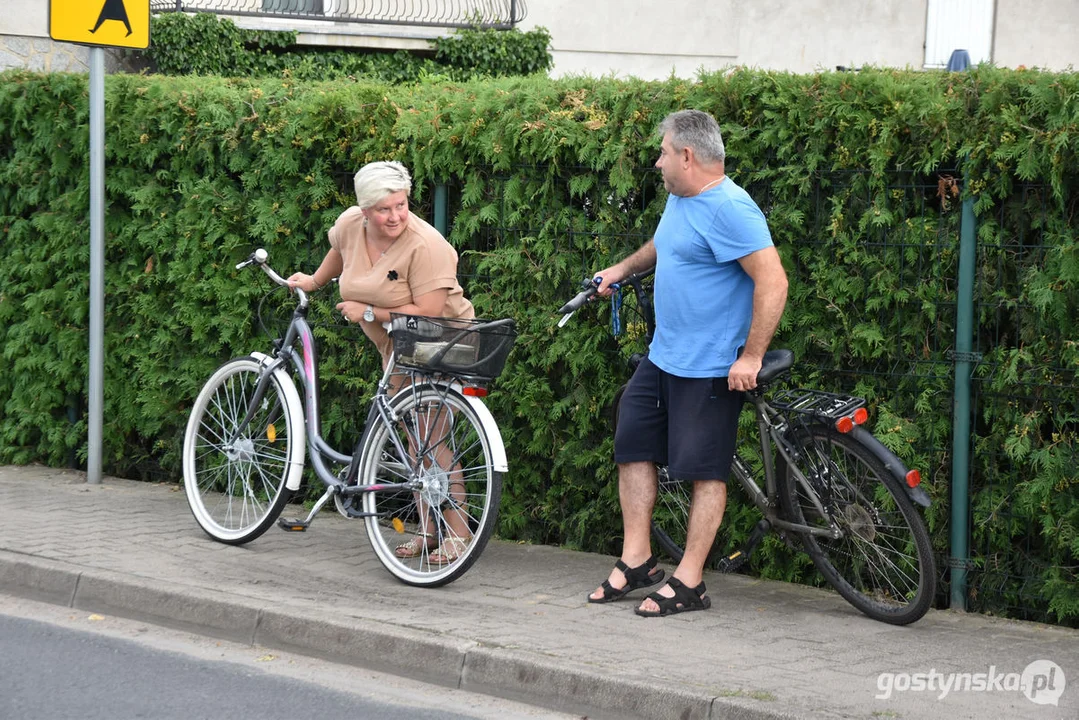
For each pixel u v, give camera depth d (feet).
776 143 22.88
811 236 23.02
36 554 23.62
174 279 30.12
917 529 20.47
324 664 19.83
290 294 28.89
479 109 25.71
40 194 32.55
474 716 17.67
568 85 25.22
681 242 20.70
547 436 26.03
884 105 21.86
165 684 18.65
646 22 76.18
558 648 18.92
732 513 23.98
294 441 24.59
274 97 28.94
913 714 16.35
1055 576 21.33
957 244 21.85
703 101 23.47
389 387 24.54
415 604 21.36
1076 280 20.65
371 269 23.53
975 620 21.53
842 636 20.13
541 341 25.67
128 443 32.09
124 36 29.60
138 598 21.81
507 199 25.55
